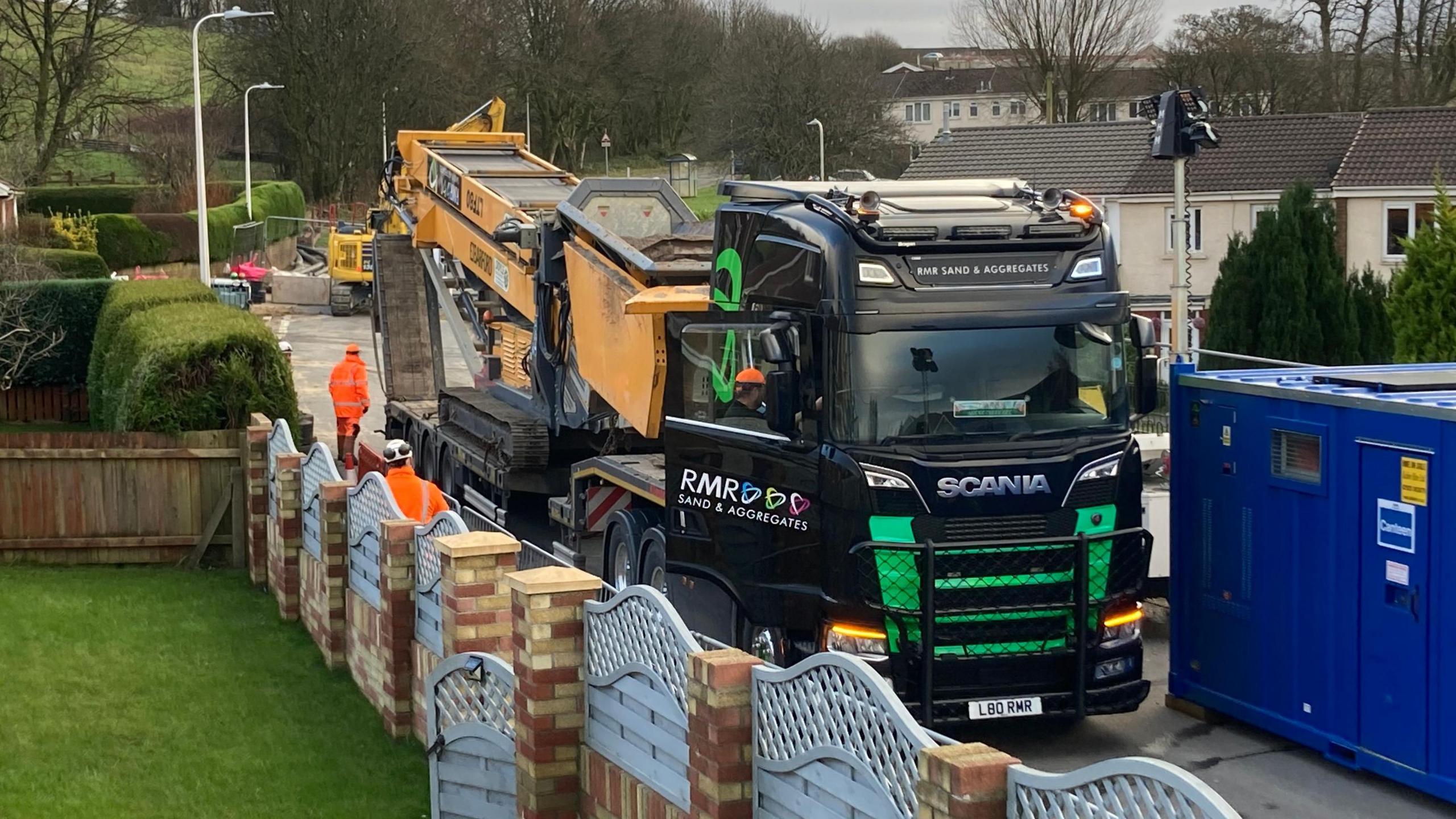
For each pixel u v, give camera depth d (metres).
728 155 78.56
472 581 8.70
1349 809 8.65
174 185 59.75
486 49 76.75
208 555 15.05
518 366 17.16
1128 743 10.03
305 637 12.40
